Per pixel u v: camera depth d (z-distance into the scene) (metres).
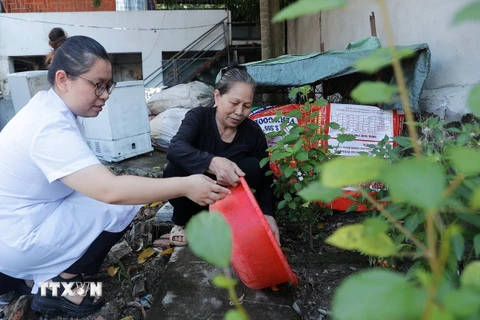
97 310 2.22
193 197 1.77
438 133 2.02
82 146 1.80
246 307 1.98
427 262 1.45
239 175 1.94
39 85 5.29
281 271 1.85
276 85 3.32
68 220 2.03
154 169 4.91
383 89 0.50
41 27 10.30
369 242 0.50
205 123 2.49
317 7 0.42
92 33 10.41
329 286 2.16
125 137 5.26
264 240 1.77
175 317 1.93
